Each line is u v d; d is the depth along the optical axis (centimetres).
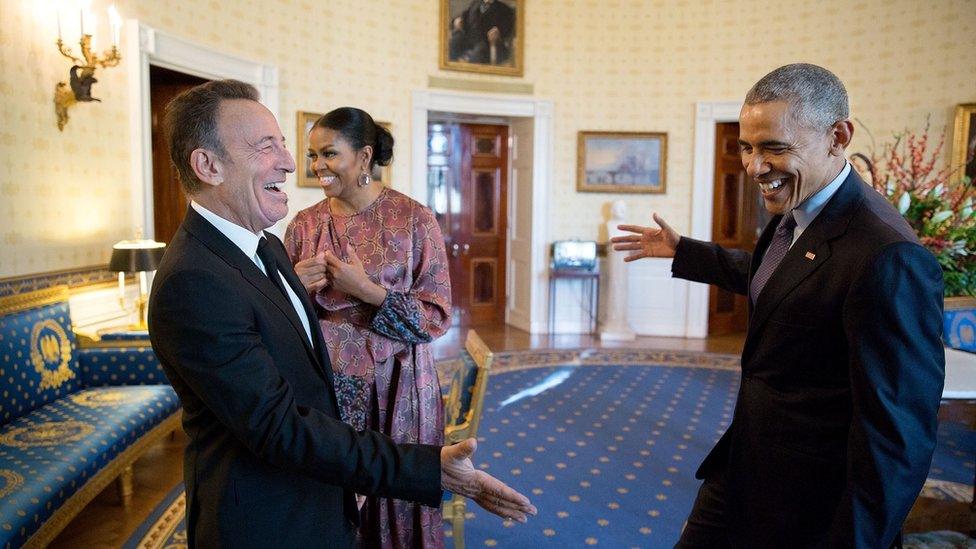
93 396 350
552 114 769
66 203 407
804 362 141
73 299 414
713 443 420
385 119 684
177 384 124
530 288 790
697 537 175
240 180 123
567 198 784
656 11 758
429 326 202
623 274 759
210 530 118
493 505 124
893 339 119
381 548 205
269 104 584
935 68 661
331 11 632
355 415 198
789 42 729
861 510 121
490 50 743
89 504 328
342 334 198
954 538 282
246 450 120
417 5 701
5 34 355
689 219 775
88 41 390
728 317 814
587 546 291
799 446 141
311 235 208
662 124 770
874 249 125
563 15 762
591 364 636
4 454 268
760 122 137
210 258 118
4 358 310
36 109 380
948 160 658
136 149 468
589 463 385
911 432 118
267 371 113
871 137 707
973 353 282
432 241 207
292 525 123
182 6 501
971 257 344
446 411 274
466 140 824
